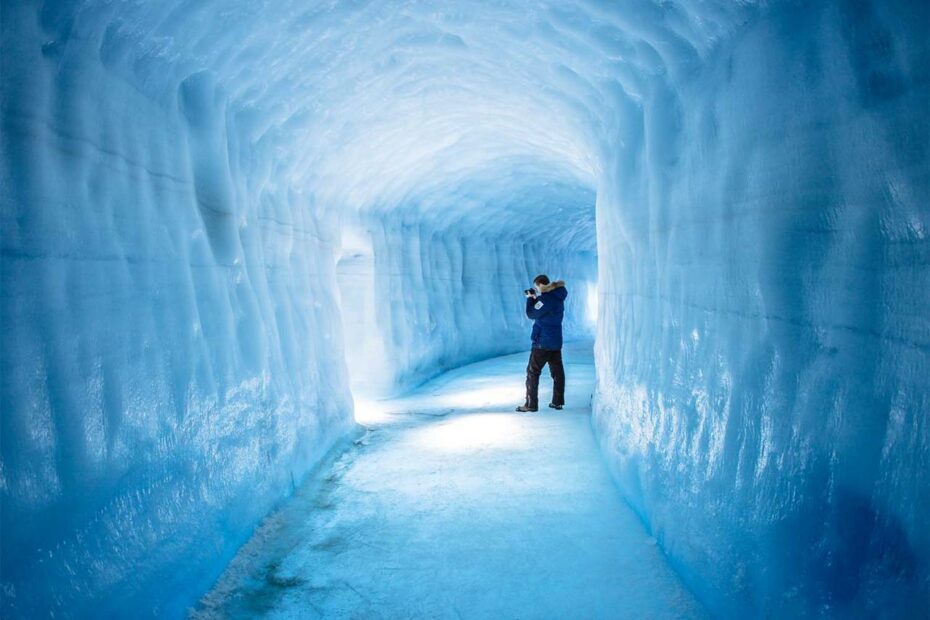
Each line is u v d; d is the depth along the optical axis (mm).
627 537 3209
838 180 1687
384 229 8602
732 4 2172
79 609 1810
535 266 15445
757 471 2061
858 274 1603
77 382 1969
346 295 8234
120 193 2330
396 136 6457
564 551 3084
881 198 1511
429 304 10352
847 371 1645
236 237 3520
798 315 1880
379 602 2652
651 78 3141
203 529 2715
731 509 2213
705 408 2557
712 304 2512
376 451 5191
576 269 18938
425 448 5230
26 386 1743
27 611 1631
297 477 4176
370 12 3740
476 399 7918
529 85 4871
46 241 1861
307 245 5312
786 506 1857
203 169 3172
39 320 1819
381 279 8438
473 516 3611
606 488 4000
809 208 1815
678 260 2906
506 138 7770
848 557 1560
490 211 11664
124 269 2318
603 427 4770
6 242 1700
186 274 2848
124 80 2391
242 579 2801
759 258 2080
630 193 3764
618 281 4359
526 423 6062
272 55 3484
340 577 2891
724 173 2367
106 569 1982
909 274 1412
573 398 7582
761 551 1967
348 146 5695
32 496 1721
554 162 8867
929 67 1325
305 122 4531
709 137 2521
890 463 1442
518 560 3008
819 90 1760
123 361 2254
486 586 2766
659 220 3166
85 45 2088
